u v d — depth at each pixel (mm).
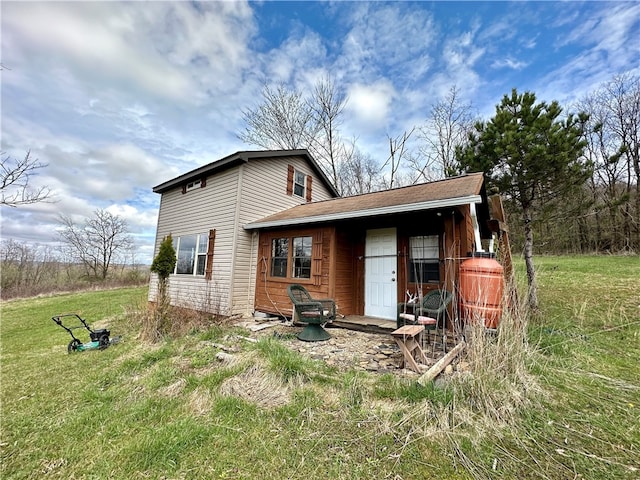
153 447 2270
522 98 6359
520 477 1867
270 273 7301
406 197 5633
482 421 2379
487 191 6547
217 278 7676
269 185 8500
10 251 20891
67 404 3260
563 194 6328
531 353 3334
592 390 2887
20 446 2523
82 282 21953
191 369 3873
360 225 6512
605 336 4531
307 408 2682
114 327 7465
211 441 2346
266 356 3754
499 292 3965
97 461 2246
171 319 6188
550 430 2289
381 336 5152
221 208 7965
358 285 6484
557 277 9234
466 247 5039
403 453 2111
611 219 14711
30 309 11805
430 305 4633
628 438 2180
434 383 2895
